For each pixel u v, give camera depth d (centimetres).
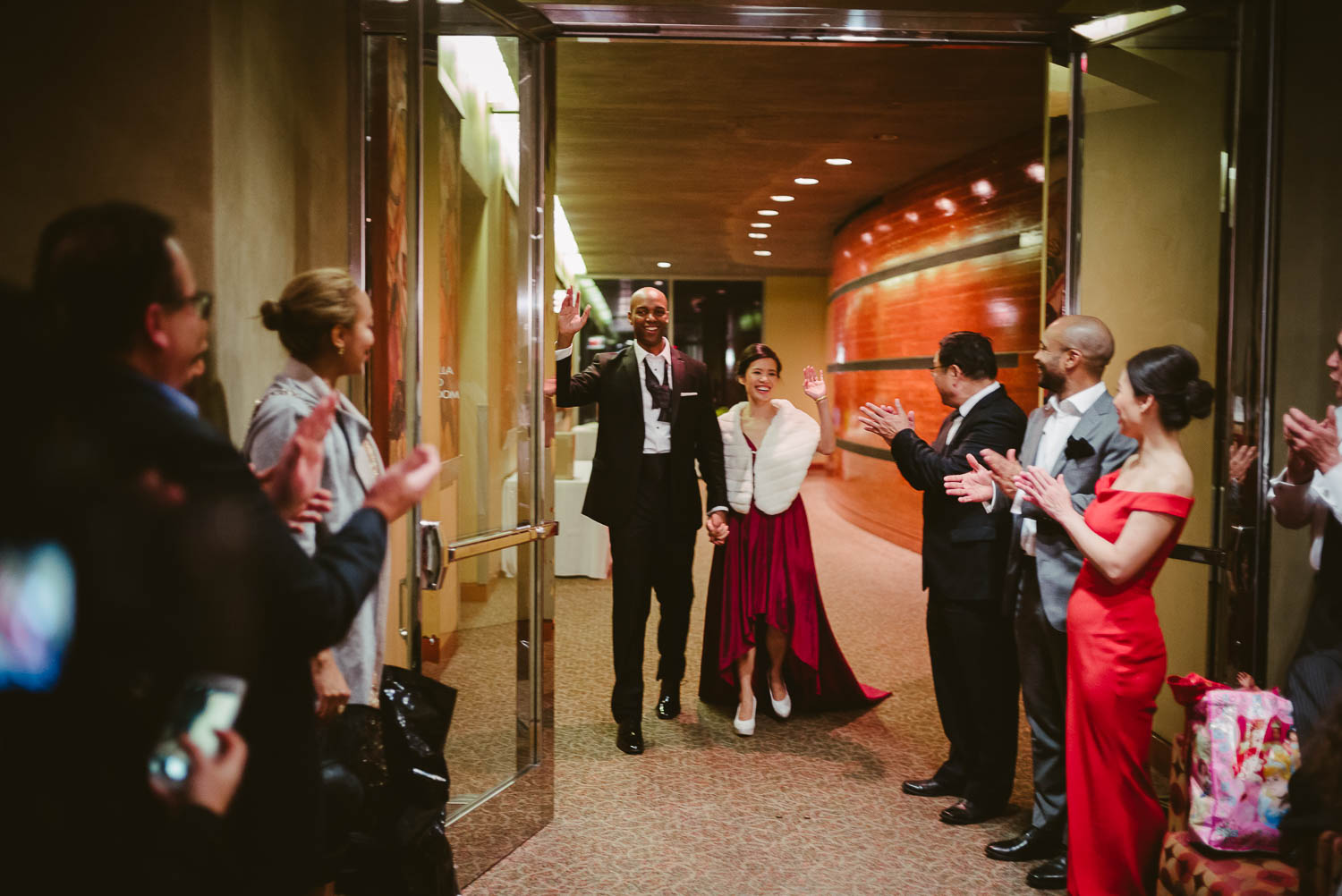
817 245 1373
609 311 1933
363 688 184
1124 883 228
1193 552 284
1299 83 287
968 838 282
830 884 253
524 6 272
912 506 838
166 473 97
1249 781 201
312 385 179
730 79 581
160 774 92
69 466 91
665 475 363
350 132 255
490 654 274
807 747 360
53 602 87
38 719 87
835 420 1170
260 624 104
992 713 288
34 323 104
